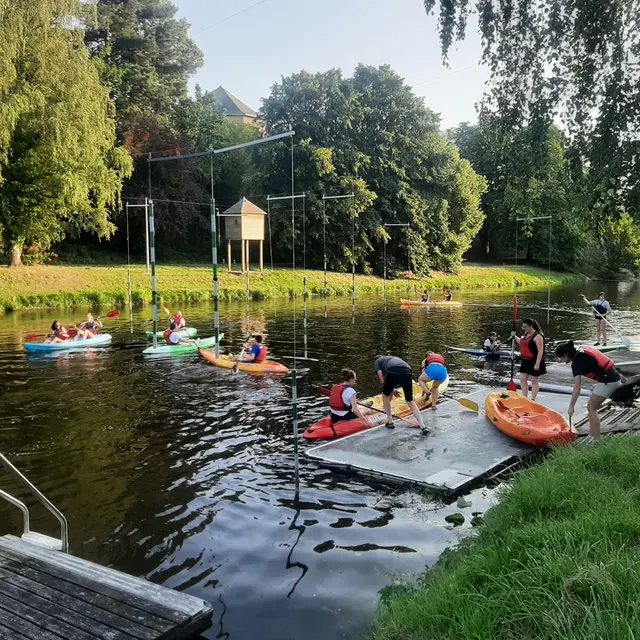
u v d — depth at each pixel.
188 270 39.44
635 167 10.08
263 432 10.41
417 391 12.62
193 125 54.03
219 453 9.33
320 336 21.86
